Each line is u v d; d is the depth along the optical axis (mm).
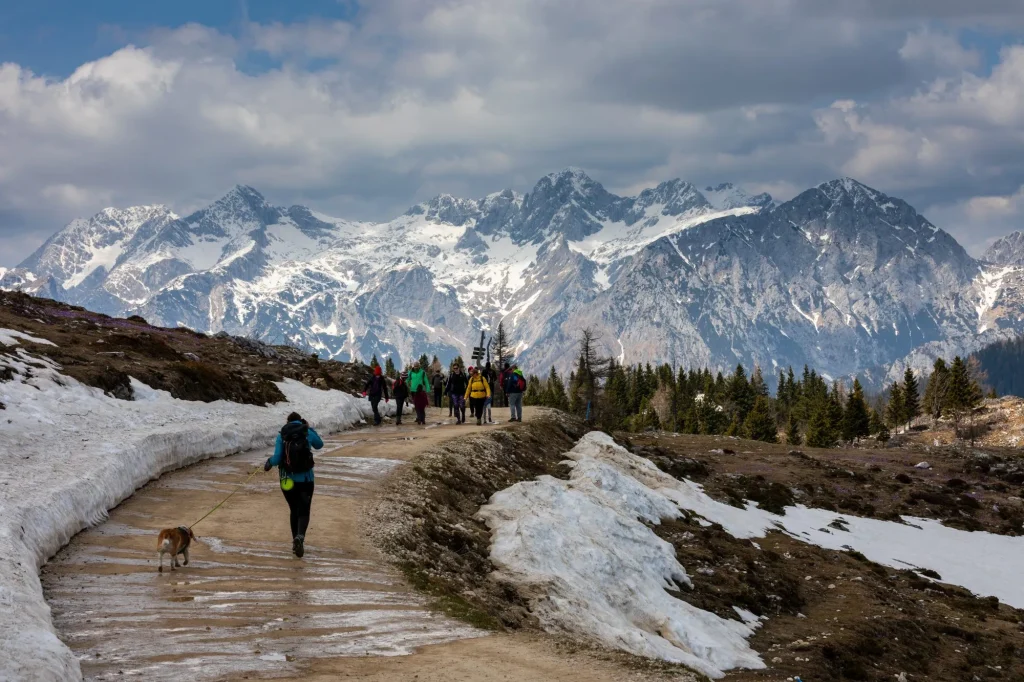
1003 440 97312
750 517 42594
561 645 14398
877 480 56875
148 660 10359
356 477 25109
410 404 49969
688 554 32000
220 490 21359
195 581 14031
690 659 20562
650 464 45125
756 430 113250
